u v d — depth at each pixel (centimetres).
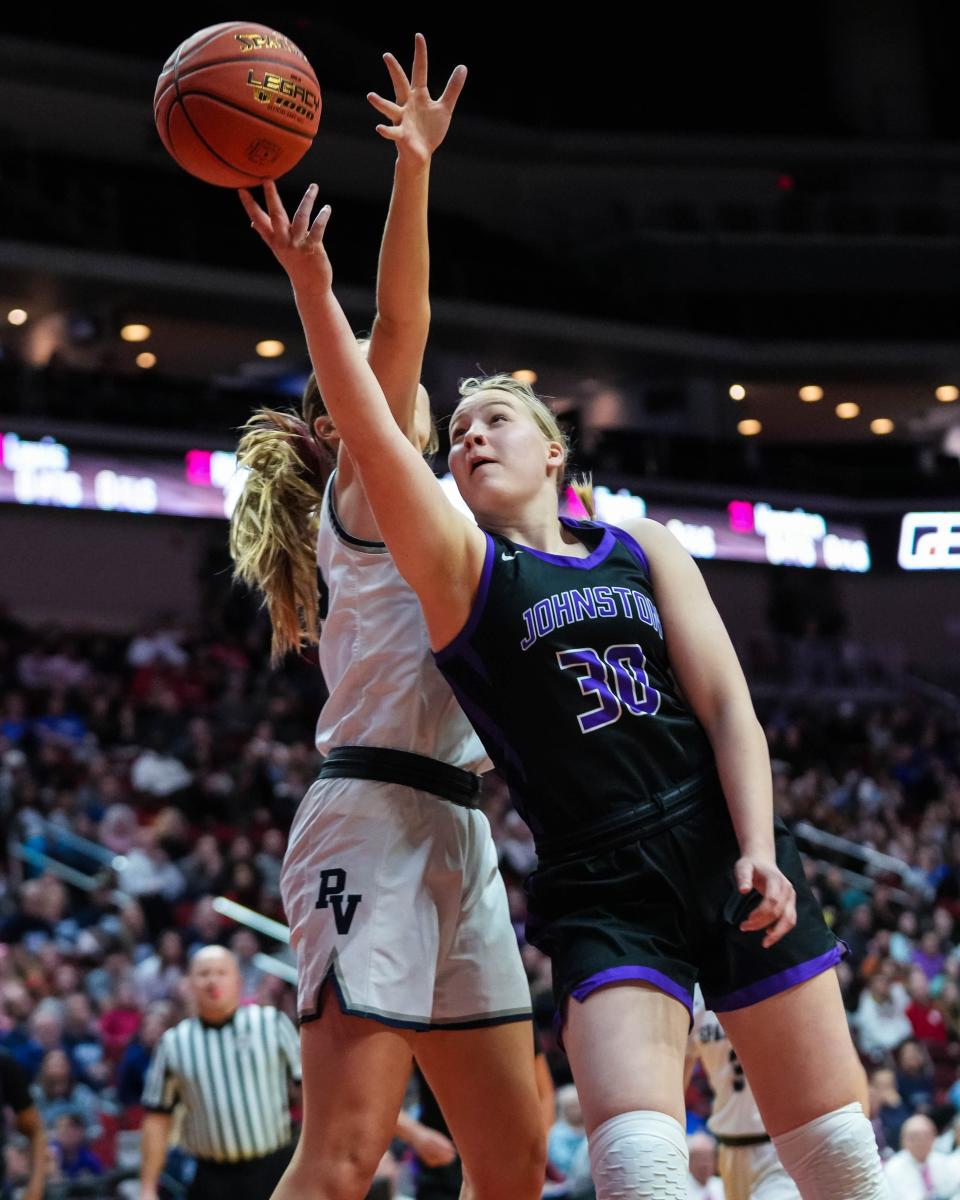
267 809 1939
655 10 3478
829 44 3594
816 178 3512
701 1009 575
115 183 2828
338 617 343
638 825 292
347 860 324
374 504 296
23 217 2655
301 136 316
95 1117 1107
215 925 1473
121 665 2388
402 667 334
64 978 1297
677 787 297
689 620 314
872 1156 287
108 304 2814
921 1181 924
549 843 299
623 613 307
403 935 320
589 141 3375
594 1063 274
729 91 3594
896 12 3575
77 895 1606
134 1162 1070
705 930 294
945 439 3838
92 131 2894
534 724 298
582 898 292
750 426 3722
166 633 2514
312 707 2473
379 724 334
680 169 3441
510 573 306
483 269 3112
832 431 3803
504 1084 336
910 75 3600
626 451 3172
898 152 3503
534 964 1345
